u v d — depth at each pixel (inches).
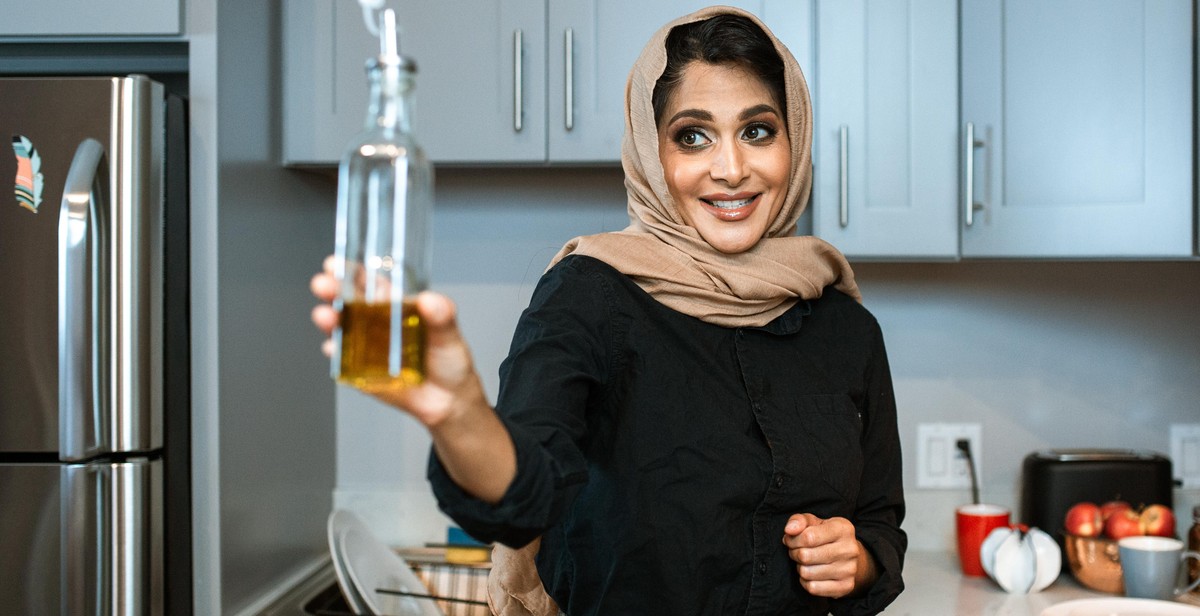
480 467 24.3
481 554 78.7
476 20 69.2
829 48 69.2
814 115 69.4
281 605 68.9
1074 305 81.9
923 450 82.2
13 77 56.7
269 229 69.9
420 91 69.5
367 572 64.0
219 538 61.4
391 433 84.7
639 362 39.2
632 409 39.0
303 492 77.1
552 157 69.2
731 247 42.3
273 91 69.4
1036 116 68.5
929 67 68.8
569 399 32.4
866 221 69.1
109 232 56.2
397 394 22.4
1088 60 68.2
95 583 56.6
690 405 39.7
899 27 69.1
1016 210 68.7
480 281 83.6
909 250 69.1
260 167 67.7
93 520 56.6
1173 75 67.6
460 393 23.1
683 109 42.3
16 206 56.6
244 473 65.7
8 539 57.1
